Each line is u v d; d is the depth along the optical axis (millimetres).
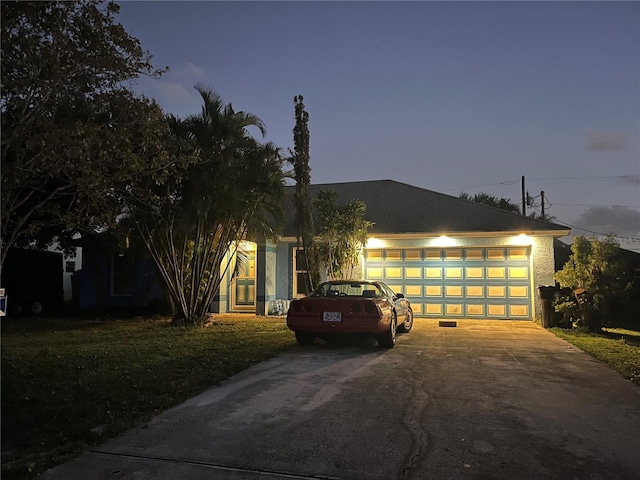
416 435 4676
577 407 5602
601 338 10906
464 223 15617
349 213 14289
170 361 8078
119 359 8266
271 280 16109
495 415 5289
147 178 10508
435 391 6277
